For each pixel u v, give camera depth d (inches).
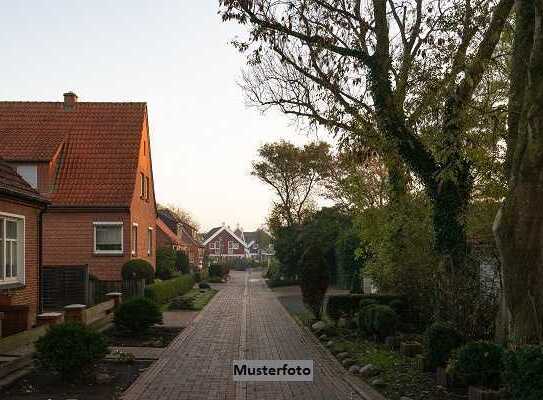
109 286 900.0
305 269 743.7
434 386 363.3
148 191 1317.7
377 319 548.4
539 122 311.7
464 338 407.2
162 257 1470.2
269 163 1879.9
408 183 627.2
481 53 488.1
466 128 491.5
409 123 530.6
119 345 540.7
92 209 1085.1
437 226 530.9
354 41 559.5
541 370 257.6
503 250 323.3
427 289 580.7
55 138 1165.1
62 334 371.9
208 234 4495.6
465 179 528.1
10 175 652.7
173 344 553.6
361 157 573.0
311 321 729.0
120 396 342.3
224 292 1448.1
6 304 575.8
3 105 1236.5
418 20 564.4
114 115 1245.7
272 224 1899.6
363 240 728.3
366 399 338.0
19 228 657.6
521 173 317.7
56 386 365.7
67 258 1083.9
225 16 545.6
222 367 437.4
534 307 314.7
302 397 346.3
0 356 418.0
